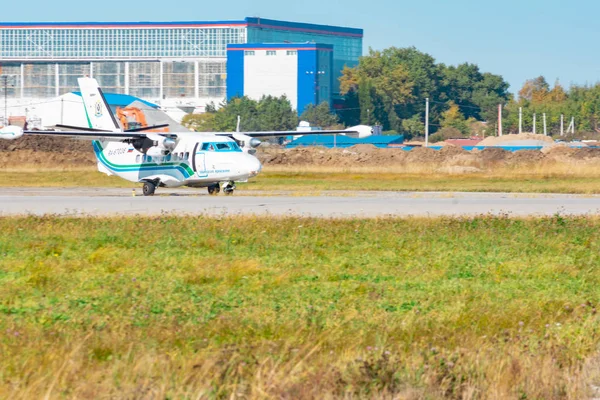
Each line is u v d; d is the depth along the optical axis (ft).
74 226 322.14
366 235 300.40
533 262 246.06
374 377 120.26
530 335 151.23
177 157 513.86
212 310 174.40
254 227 318.04
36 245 275.18
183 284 209.05
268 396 115.34
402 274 224.74
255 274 224.12
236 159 501.97
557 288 205.05
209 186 527.40
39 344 140.56
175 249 268.82
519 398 118.73
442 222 336.70
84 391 115.75
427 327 159.02
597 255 260.01
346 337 149.07
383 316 168.55
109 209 407.23
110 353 137.80
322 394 116.47
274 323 160.97
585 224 333.62
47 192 562.25
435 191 565.94
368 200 465.88
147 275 221.05
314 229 313.94
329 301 185.98
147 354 131.13
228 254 259.80
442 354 134.92
